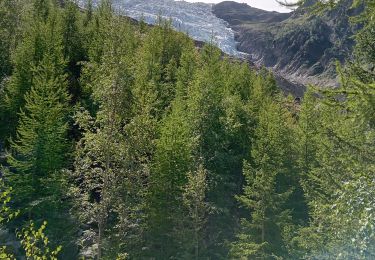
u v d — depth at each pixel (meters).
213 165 33.72
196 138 32.59
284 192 31.91
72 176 24.75
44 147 31.55
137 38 62.28
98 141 23.73
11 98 38.44
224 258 28.83
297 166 35.59
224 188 33.06
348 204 8.25
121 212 25.17
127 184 24.78
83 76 40.88
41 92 34.19
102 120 24.41
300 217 33.94
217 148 34.28
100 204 23.94
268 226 29.47
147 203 28.67
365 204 7.91
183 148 30.88
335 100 9.37
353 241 8.21
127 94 25.17
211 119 35.12
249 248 28.47
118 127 24.84
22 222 30.61
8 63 46.38
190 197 29.50
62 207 29.80
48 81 35.16
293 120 46.00
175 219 28.47
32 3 59.59
